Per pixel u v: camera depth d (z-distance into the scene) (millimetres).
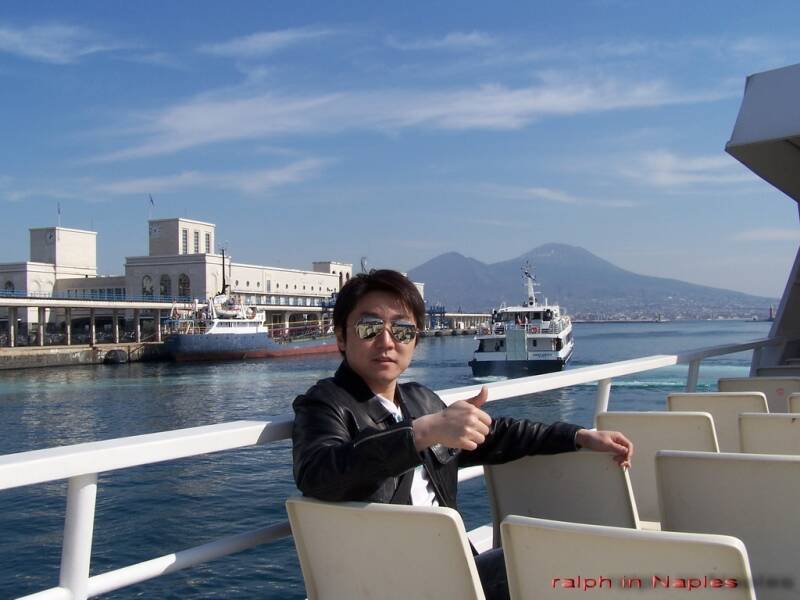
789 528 1973
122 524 15414
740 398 3715
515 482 2537
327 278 140500
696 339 139500
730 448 3758
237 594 10211
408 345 2354
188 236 124562
